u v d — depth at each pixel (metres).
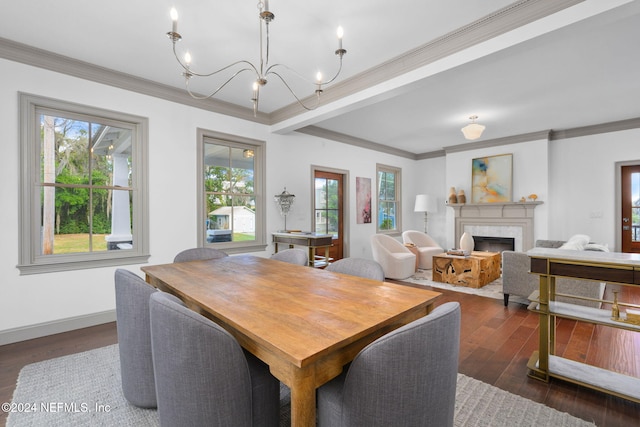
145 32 2.39
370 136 5.73
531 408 1.71
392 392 0.91
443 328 0.95
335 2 2.04
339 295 1.48
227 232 4.04
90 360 2.28
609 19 1.86
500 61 2.88
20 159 2.60
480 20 2.23
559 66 2.99
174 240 3.47
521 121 4.82
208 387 0.97
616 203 4.92
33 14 2.16
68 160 2.90
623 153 4.85
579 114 4.48
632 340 2.56
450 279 4.45
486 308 3.41
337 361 1.04
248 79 3.22
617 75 3.18
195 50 2.65
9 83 2.55
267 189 4.39
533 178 5.50
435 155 7.10
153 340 1.05
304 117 3.85
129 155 3.25
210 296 1.47
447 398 1.00
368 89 3.08
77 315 2.88
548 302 1.95
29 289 2.66
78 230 2.95
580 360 2.22
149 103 3.31
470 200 6.23
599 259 1.74
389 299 1.41
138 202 3.27
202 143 3.71
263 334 1.02
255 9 2.11
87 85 2.92
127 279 1.58
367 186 6.08
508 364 2.20
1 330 2.53
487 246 6.01
